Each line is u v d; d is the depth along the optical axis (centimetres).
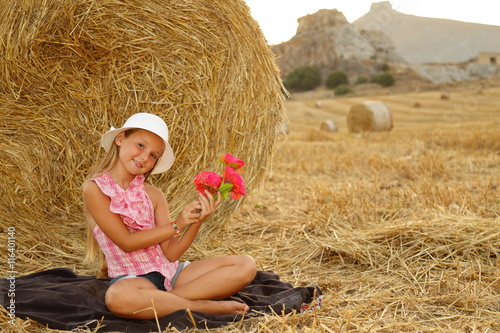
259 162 404
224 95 378
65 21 342
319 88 5947
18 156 351
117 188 249
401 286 290
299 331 224
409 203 478
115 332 228
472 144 1010
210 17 368
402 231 355
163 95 363
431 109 3450
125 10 351
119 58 355
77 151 358
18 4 338
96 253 270
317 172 774
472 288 279
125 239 244
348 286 300
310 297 264
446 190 496
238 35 380
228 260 263
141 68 359
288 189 630
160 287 254
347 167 785
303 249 372
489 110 3145
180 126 369
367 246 347
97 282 272
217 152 382
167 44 361
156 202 269
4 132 348
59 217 366
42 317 233
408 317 245
